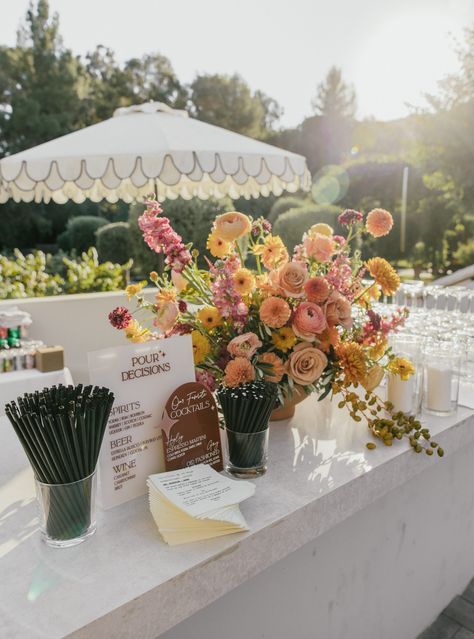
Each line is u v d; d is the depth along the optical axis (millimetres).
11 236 15062
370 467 1021
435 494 1531
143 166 2574
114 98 19281
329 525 938
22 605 656
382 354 1164
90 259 4738
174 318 1079
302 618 1185
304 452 1084
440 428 1216
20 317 2779
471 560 1798
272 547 837
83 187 2682
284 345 1070
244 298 1118
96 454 767
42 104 16906
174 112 3289
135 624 675
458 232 10820
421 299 2281
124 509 870
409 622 1560
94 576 709
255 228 1170
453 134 10250
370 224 1174
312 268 1165
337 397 1404
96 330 3508
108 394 767
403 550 1456
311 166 21141
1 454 1091
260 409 929
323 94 24031
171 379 934
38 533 808
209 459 971
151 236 1076
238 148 2797
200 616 968
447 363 1290
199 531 787
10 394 2400
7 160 2713
